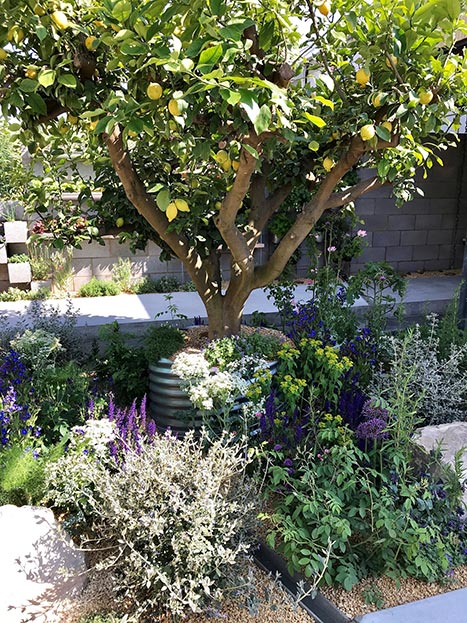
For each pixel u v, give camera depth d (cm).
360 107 268
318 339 337
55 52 242
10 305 609
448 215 829
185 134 217
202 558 181
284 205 485
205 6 179
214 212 347
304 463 243
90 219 387
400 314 395
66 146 365
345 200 339
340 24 289
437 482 234
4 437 248
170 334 342
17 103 230
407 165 307
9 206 667
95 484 213
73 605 192
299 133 316
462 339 379
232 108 212
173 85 201
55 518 229
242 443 251
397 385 257
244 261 312
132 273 716
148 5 184
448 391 321
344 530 191
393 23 231
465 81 245
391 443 232
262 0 206
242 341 316
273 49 238
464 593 197
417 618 183
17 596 190
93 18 237
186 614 187
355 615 187
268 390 274
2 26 224
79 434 246
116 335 371
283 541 217
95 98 246
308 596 197
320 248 757
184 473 209
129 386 342
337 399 286
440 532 220
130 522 190
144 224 369
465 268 467
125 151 288
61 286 677
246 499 215
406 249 815
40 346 325
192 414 294
